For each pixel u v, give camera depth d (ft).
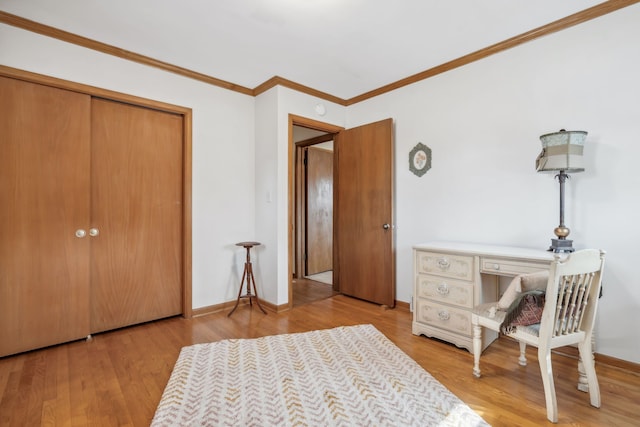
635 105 6.57
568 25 7.30
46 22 7.23
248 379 6.24
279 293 10.50
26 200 7.32
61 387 6.01
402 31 7.79
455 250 7.70
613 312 6.84
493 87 8.64
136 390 5.94
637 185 6.56
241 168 11.13
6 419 5.08
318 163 16.46
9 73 7.00
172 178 9.82
